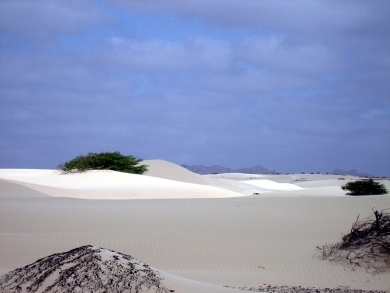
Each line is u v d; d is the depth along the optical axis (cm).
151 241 2419
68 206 3566
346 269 1927
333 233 2552
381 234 2131
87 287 1112
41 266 1231
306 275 1855
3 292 1128
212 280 1722
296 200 3881
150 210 3347
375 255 2003
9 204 3659
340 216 3003
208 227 2733
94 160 7681
